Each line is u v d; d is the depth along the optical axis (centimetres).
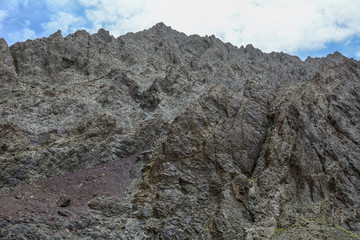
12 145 4109
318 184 3403
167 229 3047
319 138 3897
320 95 4706
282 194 3319
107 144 4506
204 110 4531
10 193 3312
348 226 2959
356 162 3662
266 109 4741
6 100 5550
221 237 2950
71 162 4053
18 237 2522
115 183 3850
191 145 3991
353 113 4450
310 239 2731
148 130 4953
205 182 3612
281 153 3750
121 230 2975
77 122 5275
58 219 2852
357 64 6159
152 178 3734
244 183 3416
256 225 3059
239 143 4084
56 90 6241
